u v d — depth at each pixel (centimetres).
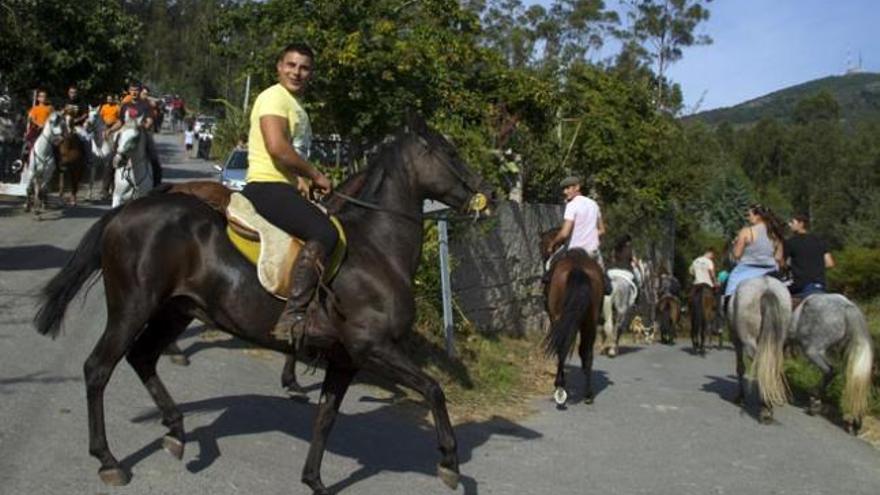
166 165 3388
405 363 583
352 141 1247
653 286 2742
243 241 573
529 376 1234
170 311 608
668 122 3198
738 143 8919
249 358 915
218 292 574
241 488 594
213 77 7175
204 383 808
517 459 784
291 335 552
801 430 1023
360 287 578
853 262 3297
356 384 932
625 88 2755
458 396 999
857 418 1028
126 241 566
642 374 1441
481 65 1931
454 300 1302
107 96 2672
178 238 571
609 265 2245
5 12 2366
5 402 673
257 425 727
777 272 1113
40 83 2497
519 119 2044
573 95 2636
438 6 1480
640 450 868
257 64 1245
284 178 591
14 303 973
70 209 1850
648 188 2711
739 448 910
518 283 1712
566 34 4191
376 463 698
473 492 666
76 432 639
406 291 598
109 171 1334
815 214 6462
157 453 624
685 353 2034
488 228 1409
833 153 7681
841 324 1051
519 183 2083
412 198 621
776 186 7975
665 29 4700
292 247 568
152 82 7606
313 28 1173
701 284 2141
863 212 5478
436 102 1341
